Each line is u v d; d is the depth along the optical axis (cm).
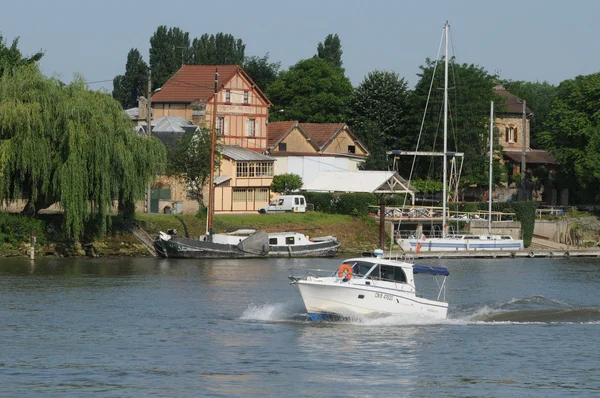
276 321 5762
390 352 4950
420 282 8400
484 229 12612
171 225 10375
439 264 10638
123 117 9406
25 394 4041
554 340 5397
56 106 8888
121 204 9688
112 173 9125
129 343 5059
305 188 13262
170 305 6375
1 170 8744
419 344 5172
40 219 9569
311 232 11431
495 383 4400
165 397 4028
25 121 8725
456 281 8594
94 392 4084
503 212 13138
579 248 12812
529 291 7806
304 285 5647
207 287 7381
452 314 6188
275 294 7006
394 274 5784
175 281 7756
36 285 7312
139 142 9381
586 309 6469
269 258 10162
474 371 4616
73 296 6738
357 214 12294
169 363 4616
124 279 7838
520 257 11900
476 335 5491
